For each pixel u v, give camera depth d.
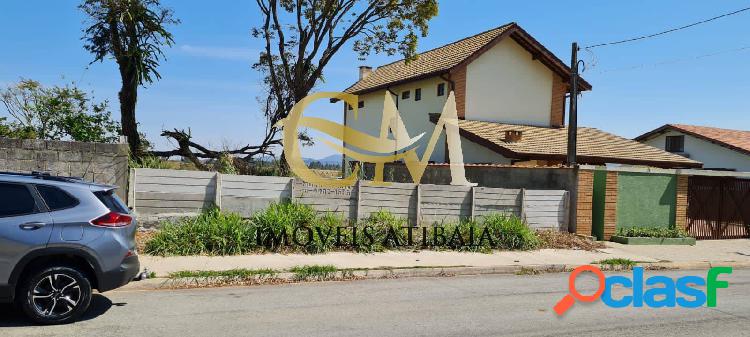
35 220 6.18
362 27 24.88
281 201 13.06
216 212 11.77
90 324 6.34
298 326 6.56
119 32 17.72
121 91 18.16
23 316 6.61
